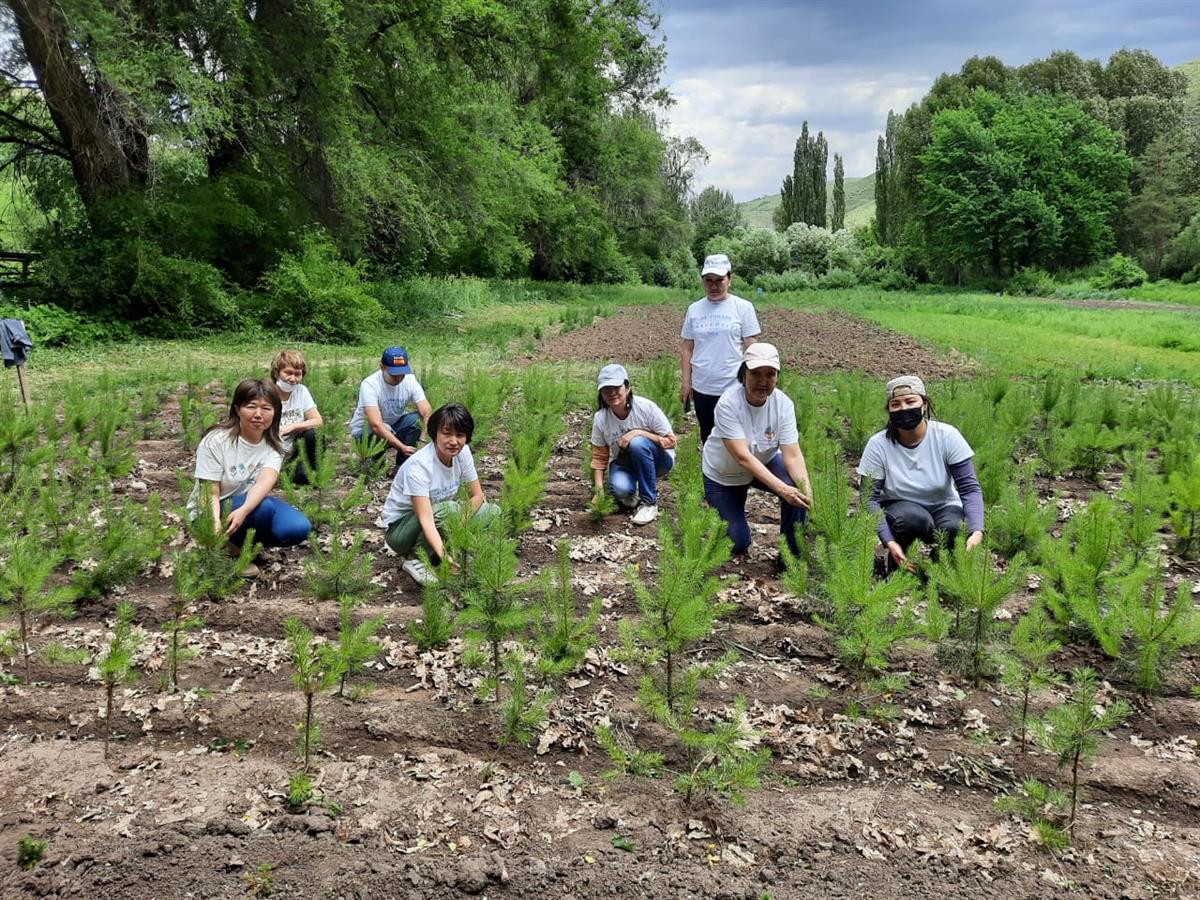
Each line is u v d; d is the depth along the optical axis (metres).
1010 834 3.01
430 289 25.95
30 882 2.71
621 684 3.94
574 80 34.81
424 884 2.74
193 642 4.23
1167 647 3.81
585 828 3.04
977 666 3.92
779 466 5.25
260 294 18.88
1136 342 19.33
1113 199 59.28
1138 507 4.83
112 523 4.63
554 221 40.53
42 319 15.18
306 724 3.35
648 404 6.09
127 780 3.23
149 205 16.95
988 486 5.73
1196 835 3.02
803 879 2.79
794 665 4.12
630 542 5.70
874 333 19.97
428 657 4.11
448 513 4.25
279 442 5.12
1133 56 77.62
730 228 76.06
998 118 58.88
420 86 20.47
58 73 16.22
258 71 17.19
